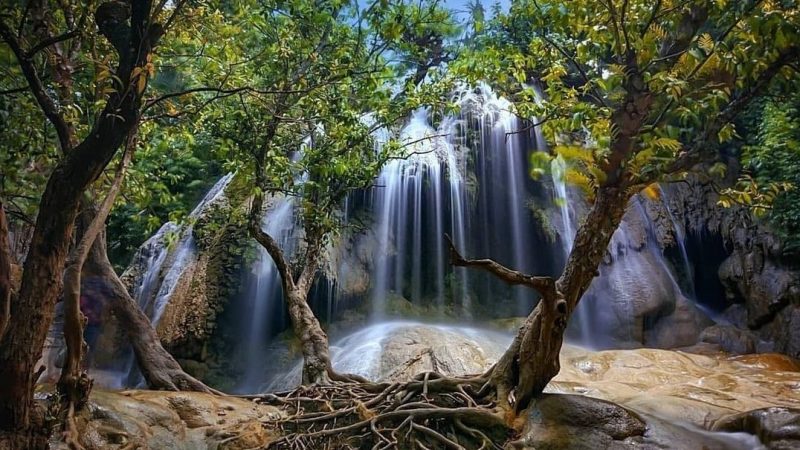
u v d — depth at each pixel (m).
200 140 11.39
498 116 12.03
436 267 11.23
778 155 9.70
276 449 5.02
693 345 10.44
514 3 6.46
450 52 10.11
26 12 4.12
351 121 7.20
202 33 6.77
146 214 11.79
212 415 5.45
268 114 7.07
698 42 4.16
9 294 3.79
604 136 4.29
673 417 5.09
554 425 4.45
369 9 5.88
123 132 3.85
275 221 9.91
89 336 8.82
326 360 6.61
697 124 4.59
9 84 5.48
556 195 11.97
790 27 3.68
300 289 7.32
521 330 5.02
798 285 10.12
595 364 8.03
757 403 5.97
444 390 5.18
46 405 4.48
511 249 11.82
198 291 9.12
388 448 4.61
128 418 4.88
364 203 10.95
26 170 6.17
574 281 4.77
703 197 12.10
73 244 6.86
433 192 11.28
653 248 11.97
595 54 4.79
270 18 6.83
